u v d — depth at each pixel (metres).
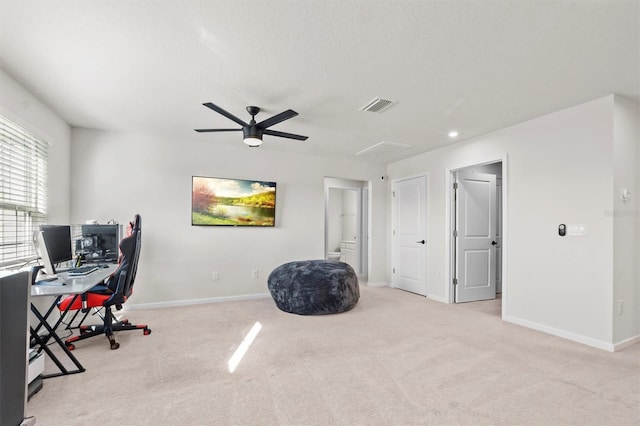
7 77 2.47
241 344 2.90
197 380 2.22
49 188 3.24
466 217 4.71
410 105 3.07
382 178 5.92
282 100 2.97
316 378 2.25
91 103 3.10
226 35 1.97
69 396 2.01
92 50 2.15
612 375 2.31
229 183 4.61
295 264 4.28
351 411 1.86
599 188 2.88
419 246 5.17
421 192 5.17
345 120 3.51
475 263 4.76
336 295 3.86
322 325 3.45
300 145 4.62
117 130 4.00
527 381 2.22
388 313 3.96
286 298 3.92
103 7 1.72
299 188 5.13
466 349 2.79
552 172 3.25
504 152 3.76
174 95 2.89
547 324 3.25
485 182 4.89
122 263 2.91
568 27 1.86
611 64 2.28
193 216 4.39
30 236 2.89
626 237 2.89
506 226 3.70
